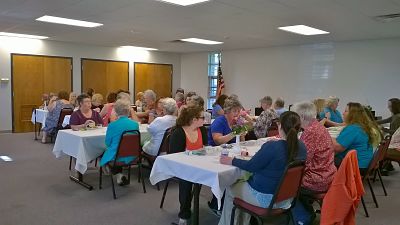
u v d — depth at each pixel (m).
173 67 11.39
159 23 6.03
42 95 8.67
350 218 2.38
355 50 7.77
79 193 3.79
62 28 6.73
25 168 4.84
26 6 4.87
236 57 10.01
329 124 5.38
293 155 2.24
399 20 5.43
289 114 2.38
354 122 3.49
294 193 2.36
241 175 2.45
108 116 5.11
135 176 4.48
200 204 3.50
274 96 9.20
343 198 2.28
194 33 7.08
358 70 7.75
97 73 9.60
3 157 5.54
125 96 5.11
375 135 3.48
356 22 5.63
